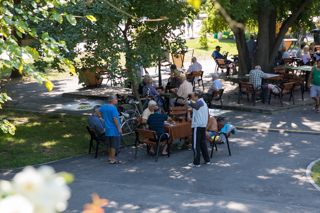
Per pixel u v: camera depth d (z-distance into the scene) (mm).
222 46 35719
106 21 9938
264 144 10578
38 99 17578
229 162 9227
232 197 7109
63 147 10734
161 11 11023
